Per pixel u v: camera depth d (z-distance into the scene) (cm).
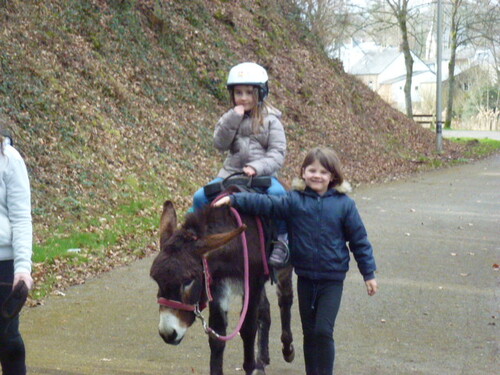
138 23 1888
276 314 784
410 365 617
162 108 1728
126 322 746
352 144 2391
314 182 509
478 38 5331
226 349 665
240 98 572
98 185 1256
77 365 600
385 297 845
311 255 504
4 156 434
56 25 1598
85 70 1554
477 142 3853
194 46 2036
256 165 556
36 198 1122
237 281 498
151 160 1462
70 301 820
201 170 1577
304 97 2402
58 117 1341
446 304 817
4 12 1470
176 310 447
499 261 1045
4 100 1261
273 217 518
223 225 494
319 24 3256
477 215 1467
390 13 4591
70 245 1016
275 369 610
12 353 453
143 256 1037
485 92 7306
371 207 1568
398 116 3052
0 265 438
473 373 599
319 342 494
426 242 1182
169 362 620
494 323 746
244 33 2366
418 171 2392
